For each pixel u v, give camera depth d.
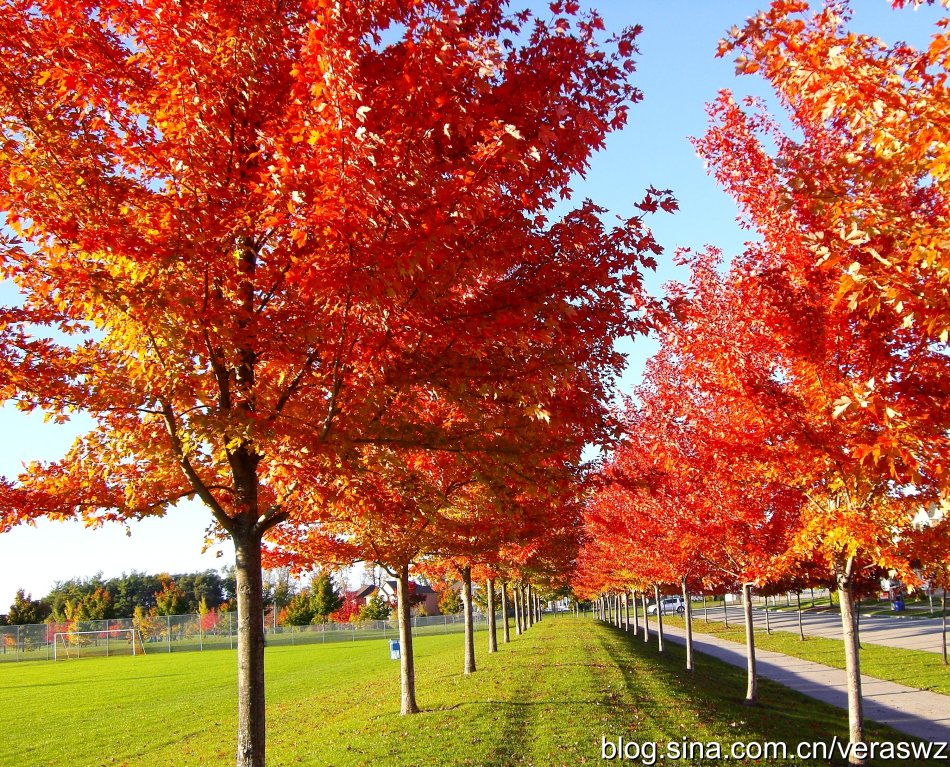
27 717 22.97
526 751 10.12
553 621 66.88
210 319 5.26
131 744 17.09
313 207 4.56
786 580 15.21
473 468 5.93
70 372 5.93
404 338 5.47
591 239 5.52
